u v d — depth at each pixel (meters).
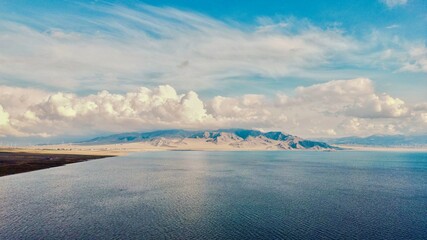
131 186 112.88
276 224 62.97
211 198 89.69
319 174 164.25
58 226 61.00
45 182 118.94
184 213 71.88
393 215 70.81
